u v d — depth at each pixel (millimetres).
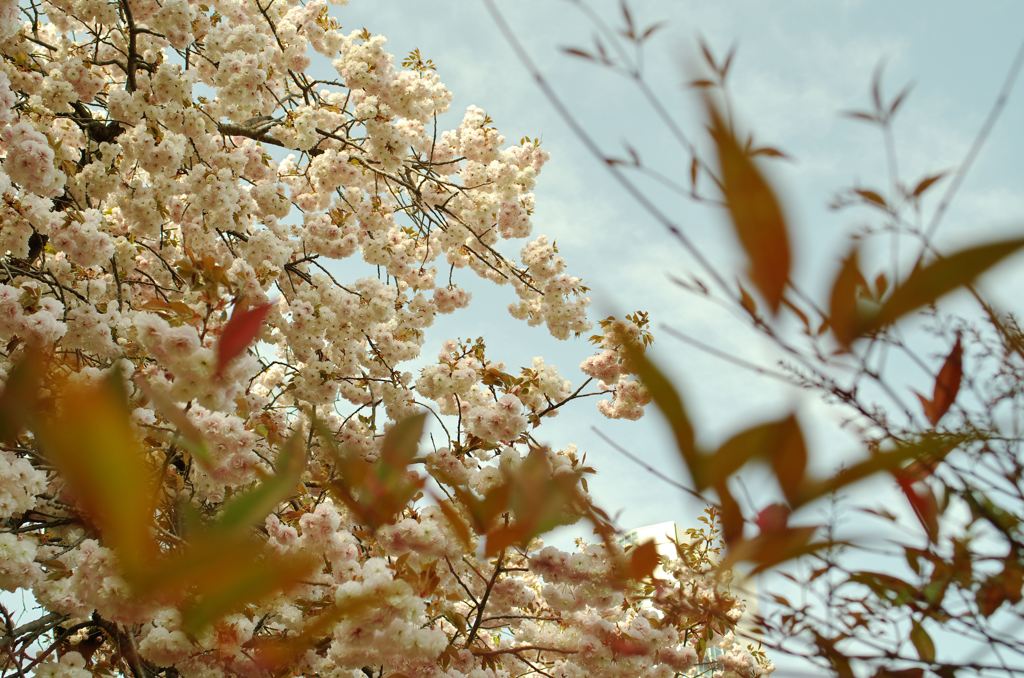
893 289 311
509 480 543
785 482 328
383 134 6441
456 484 569
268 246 5355
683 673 3881
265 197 6066
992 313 1038
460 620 3443
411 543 1289
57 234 4219
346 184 6609
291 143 6484
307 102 7121
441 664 3277
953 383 1025
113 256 4305
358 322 5879
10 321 3475
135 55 5727
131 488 260
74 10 6004
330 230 6230
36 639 3850
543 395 5230
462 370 5266
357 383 5938
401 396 5785
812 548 441
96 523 276
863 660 1214
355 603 536
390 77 6555
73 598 3535
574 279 6664
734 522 431
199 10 6668
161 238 5746
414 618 2766
